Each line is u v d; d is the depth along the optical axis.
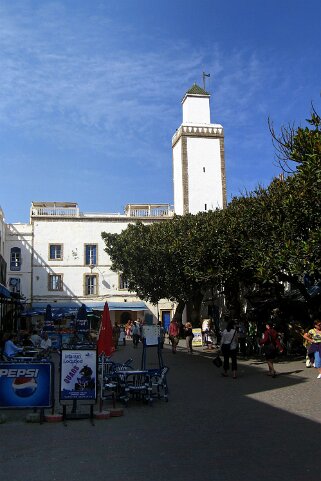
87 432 8.97
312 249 18.00
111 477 6.25
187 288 31.75
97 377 10.24
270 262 18.94
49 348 21.98
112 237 43.69
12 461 7.08
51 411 10.71
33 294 51.72
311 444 7.62
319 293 23.45
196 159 55.88
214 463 6.77
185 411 10.88
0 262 34.41
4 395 9.81
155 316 53.03
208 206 55.16
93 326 50.62
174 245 26.84
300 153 15.80
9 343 16.97
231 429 8.88
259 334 24.56
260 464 6.66
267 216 20.03
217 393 13.28
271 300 26.56
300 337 23.05
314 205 18.39
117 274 53.28
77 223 53.53
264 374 17.06
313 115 15.26
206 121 58.41
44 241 52.72
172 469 6.54
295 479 5.98
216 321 36.41
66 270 52.62
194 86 59.28
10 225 52.34
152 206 56.28
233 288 27.83
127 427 9.36
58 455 7.38
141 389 11.69
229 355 16.77
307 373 16.88
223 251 22.05
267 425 9.10
